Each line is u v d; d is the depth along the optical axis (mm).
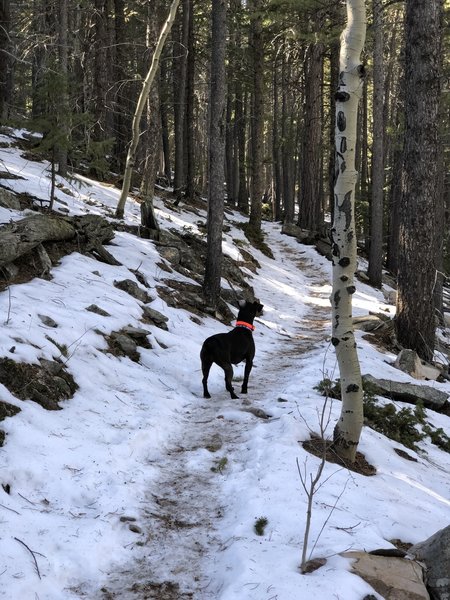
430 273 11961
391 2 15062
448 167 27641
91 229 11836
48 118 11484
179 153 26203
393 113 35594
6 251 8234
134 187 22734
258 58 24031
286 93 39094
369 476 5453
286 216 37031
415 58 11289
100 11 20812
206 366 7691
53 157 12172
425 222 11766
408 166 11734
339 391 7703
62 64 15570
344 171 5215
